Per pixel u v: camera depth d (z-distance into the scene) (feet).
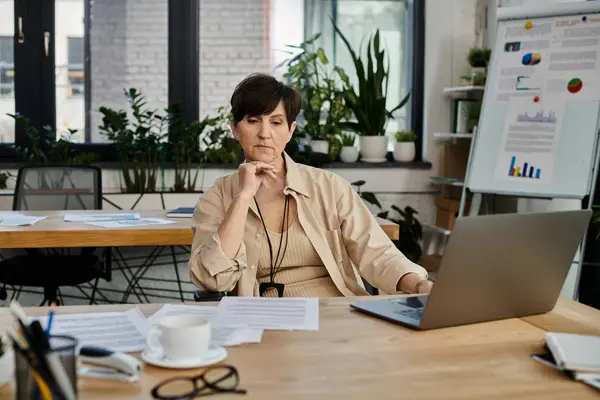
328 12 20.12
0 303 15.06
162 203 17.29
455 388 3.70
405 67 20.34
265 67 20.16
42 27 19.11
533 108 14.74
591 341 4.27
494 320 5.04
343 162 19.34
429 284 6.09
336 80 20.29
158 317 4.94
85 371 3.81
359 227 6.98
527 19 15.14
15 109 19.15
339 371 3.93
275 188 6.95
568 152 14.20
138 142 17.65
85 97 19.54
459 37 19.36
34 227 9.71
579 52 14.44
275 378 3.80
